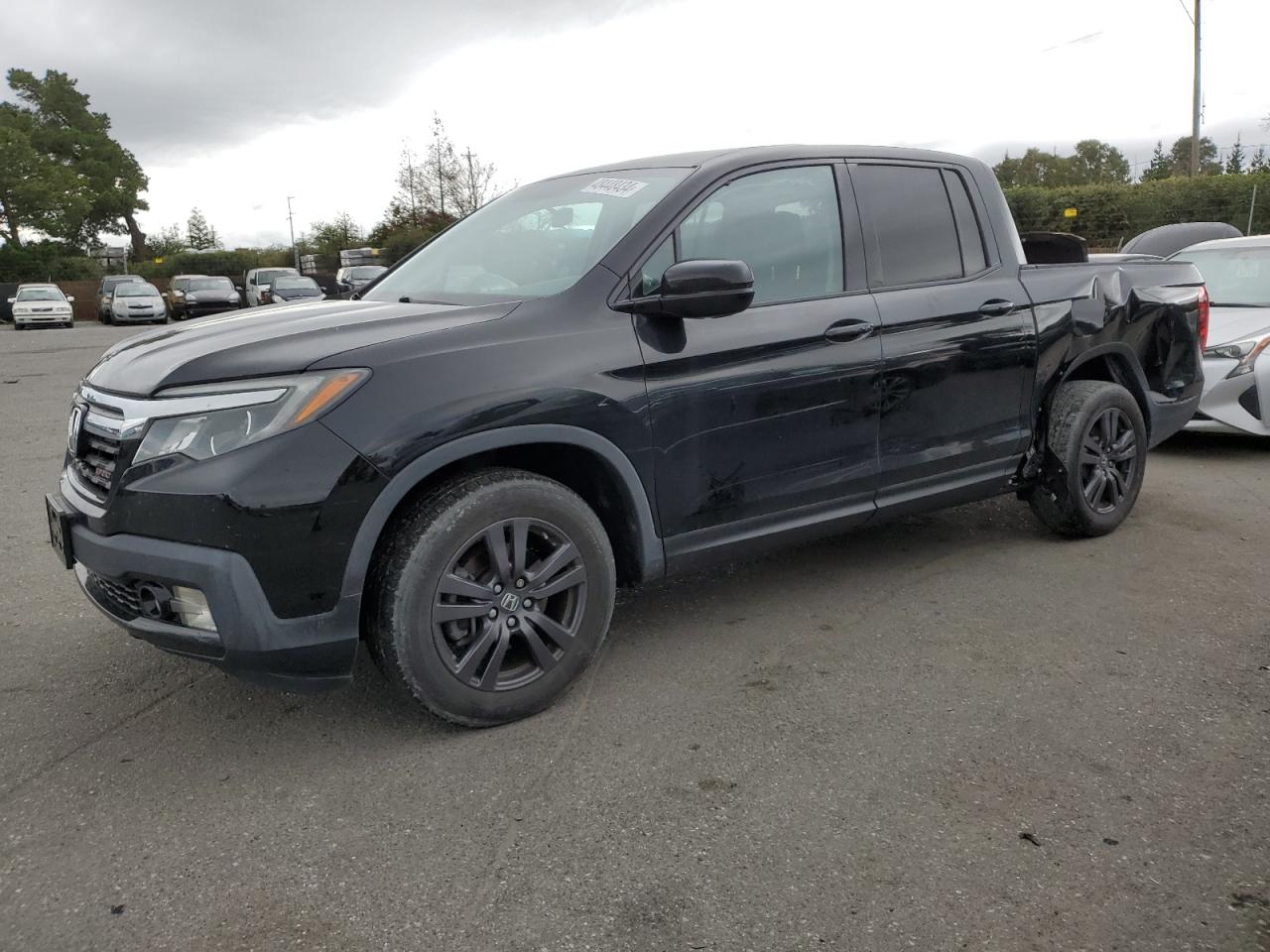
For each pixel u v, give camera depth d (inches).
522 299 127.5
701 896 89.7
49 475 267.4
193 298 1339.8
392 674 114.3
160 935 86.7
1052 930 84.3
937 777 108.4
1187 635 146.3
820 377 142.9
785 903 88.4
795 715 123.7
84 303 1889.8
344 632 110.3
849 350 146.2
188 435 106.8
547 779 110.1
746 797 105.5
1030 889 89.6
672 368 129.8
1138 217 1228.5
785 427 140.9
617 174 154.0
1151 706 124.1
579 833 99.9
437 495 115.0
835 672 135.7
